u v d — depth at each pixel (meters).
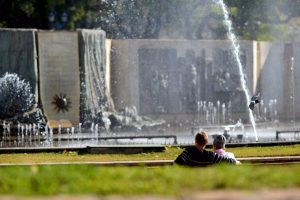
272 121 96.69
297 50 101.00
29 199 17.94
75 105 86.31
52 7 120.56
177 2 115.62
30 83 83.38
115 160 42.88
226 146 51.16
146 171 22.14
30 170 22.98
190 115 95.19
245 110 96.44
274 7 121.00
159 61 94.69
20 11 119.12
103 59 88.31
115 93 93.44
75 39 86.75
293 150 48.38
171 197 17.89
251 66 97.31
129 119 88.25
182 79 95.31
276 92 100.38
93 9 122.44
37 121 81.38
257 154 45.53
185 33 119.12
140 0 115.69
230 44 96.81
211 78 96.12
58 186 19.61
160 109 94.50
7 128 80.25
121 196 18.28
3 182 20.17
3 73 83.12
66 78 86.31
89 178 20.91
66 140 69.25
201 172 21.09
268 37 125.12
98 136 72.00
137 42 94.12
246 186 19.02
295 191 18.28
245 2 118.62
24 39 83.62
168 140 67.69
